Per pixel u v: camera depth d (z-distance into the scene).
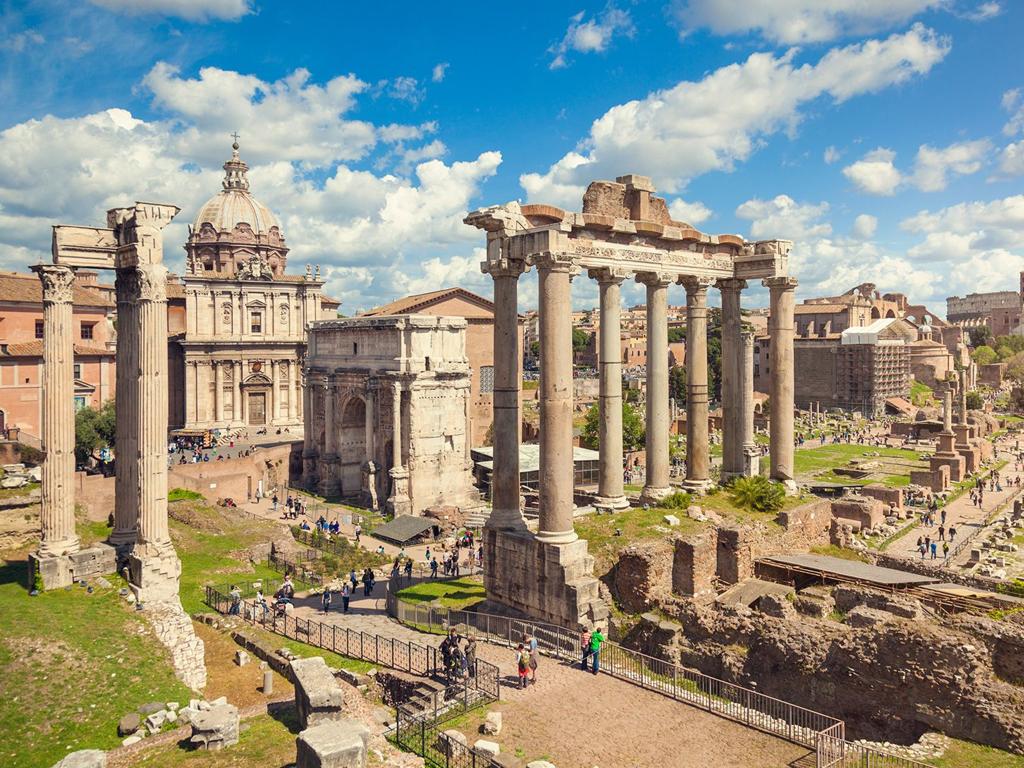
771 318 42.91
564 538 31.69
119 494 37.66
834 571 32.12
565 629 30.25
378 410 89.12
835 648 24.73
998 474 107.69
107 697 25.53
